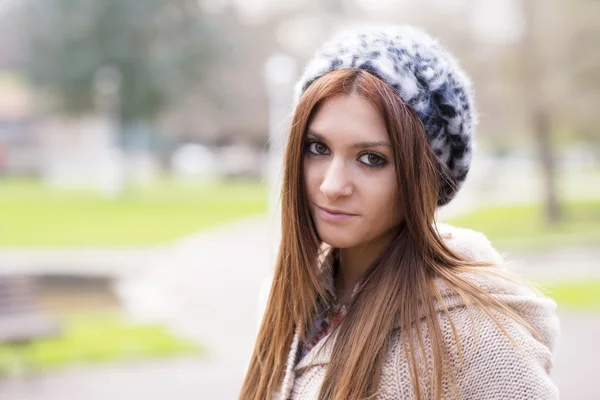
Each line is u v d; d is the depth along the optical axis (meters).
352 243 1.53
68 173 42.25
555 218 22.78
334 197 1.48
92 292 11.90
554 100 21.36
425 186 1.46
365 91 1.43
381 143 1.44
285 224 1.65
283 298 1.73
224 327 9.16
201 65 37.53
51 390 6.57
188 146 50.78
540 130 22.62
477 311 1.41
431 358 1.40
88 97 35.81
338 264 1.79
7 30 40.41
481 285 1.48
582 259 15.48
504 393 1.34
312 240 1.63
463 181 1.65
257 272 13.44
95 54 34.22
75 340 8.31
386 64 1.45
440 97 1.48
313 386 1.58
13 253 14.54
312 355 1.63
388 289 1.50
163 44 36.19
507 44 21.89
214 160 47.97
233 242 17.72
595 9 20.39
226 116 45.97
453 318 1.42
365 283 1.55
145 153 46.88
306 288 1.66
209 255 15.41
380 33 1.52
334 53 1.52
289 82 16.61
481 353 1.37
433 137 1.50
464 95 1.55
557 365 7.20
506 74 21.81
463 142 1.56
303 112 1.50
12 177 39.56
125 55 34.25
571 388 6.44
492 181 36.75
